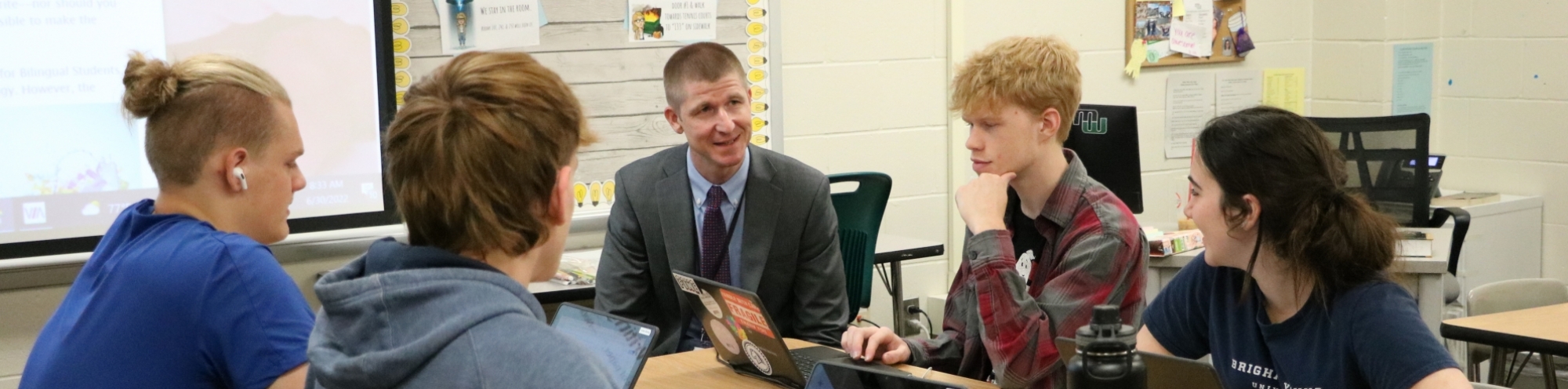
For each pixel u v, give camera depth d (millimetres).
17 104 2947
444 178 938
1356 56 4891
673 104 2588
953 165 4281
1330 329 1550
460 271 945
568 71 3492
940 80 4230
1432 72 4957
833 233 2668
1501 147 4758
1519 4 4633
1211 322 1736
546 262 1050
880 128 4125
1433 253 3158
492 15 3393
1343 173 1550
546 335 931
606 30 3525
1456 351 3383
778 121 3832
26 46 2941
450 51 3373
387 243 998
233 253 1384
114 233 1477
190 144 1419
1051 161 2033
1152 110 4648
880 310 4270
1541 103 4590
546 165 960
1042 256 2086
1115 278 1957
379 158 3336
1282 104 4965
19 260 3004
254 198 1474
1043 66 1981
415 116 949
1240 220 1544
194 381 1378
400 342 933
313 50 3205
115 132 3068
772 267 2613
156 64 1435
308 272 3285
